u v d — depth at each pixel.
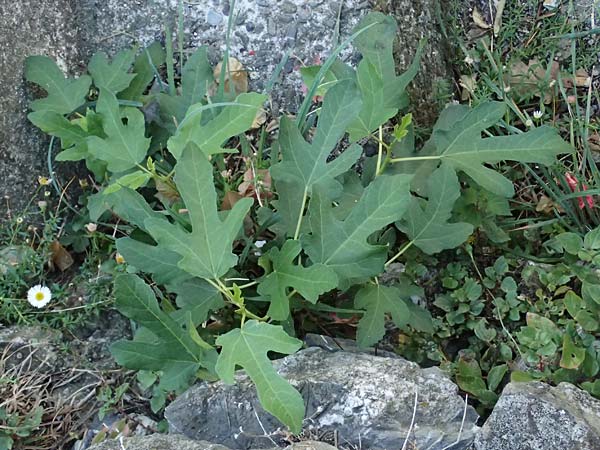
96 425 0.71
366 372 0.63
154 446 0.59
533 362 0.68
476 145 0.71
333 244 0.65
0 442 0.68
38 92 0.80
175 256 0.66
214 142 0.67
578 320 0.69
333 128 0.68
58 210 0.80
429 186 0.69
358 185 0.73
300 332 0.74
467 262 0.78
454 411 0.61
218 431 0.63
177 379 0.65
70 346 0.75
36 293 0.75
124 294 0.63
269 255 0.66
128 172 0.75
